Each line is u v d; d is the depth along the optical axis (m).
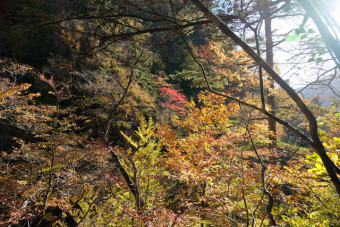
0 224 3.97
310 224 3.40
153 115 12.63
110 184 4.75
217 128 5.31
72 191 5.36
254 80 4.71
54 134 5.16
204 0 1.78
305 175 3.60
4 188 4.18
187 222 3.26
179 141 5.01
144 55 8.14
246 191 3.67
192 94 17.80
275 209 3.53
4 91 4.86
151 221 3.01
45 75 9.07
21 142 5.34
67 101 10.73
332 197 3.48
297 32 0.98
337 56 0.89
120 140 10.89
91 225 4.71
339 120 2.61
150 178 4.93
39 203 4.67
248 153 4.25
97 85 9.62
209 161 3.91
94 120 10.08
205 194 3.69
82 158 5.07
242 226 3.08
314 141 0.91
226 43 4.02
